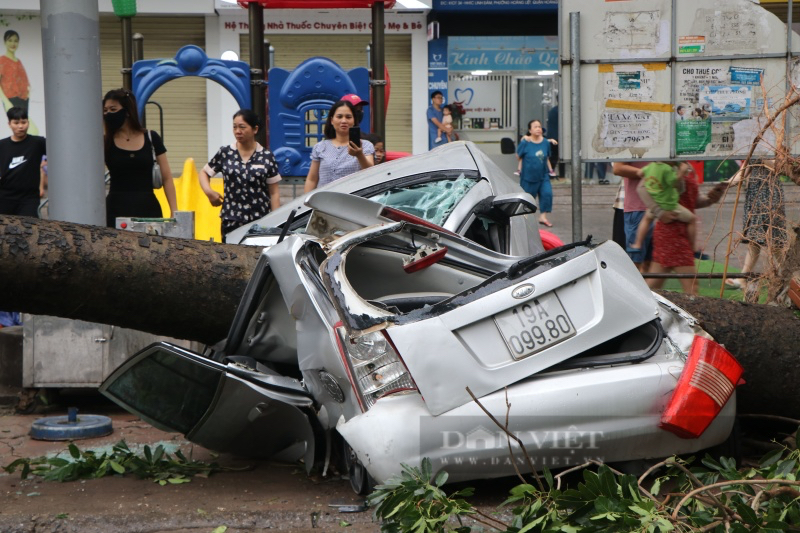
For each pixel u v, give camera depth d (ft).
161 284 21.50
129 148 29.89
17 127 34.83
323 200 18.85
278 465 19.90
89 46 27.37
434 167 26.71
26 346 24.82
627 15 29.53
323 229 19.54
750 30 29.40
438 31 86.63
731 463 15.72
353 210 19.11
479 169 26.20
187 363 18.08
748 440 20.02
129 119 29.86
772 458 16.30
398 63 88.69
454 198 25.41
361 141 32.09
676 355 16.15
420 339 15.19
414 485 14.42
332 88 47.29
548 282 15.83
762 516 13.28
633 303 16.28
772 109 28.22
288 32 87.35
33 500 17.54
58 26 27.09
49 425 22.50
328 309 17.12
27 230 20.67
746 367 19.27
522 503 15.97
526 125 88.53
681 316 17.07
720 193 30.12
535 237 26.66
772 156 26.13
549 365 15.49
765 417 19.47
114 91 29.73
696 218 30.30
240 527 16.12
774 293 22.57
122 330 24.85
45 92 27.55
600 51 29.66
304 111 47.32
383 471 15.11
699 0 29.40
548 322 15.70
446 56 88.38
